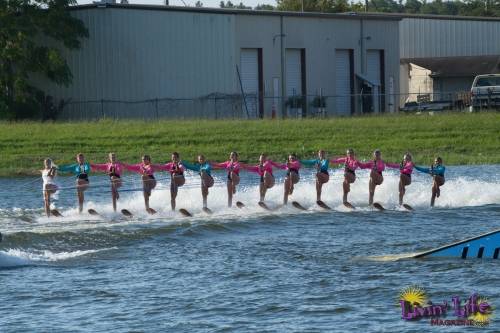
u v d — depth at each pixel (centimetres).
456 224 6719
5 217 7238
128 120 13388
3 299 4728
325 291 4750
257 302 4575
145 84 14938
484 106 14675
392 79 18088
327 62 16938
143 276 5169
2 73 14825
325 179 7550
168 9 15000
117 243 6122
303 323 4222
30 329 4225
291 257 5594
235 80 15538
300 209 7506
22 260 5581
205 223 6756
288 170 7550
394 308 4425
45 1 14788
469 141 11894
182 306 4538
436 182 7600
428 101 16662
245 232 6494
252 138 11912
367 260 5469
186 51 15150
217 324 4238
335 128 12444
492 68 18788
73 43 14850
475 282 4859
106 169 7462
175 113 15012
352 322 4222
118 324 4275
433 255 5497
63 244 6100
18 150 11494
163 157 11144
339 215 7188
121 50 14962
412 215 7156
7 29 14550
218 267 5353
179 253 5781
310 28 16650
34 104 14938
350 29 17300
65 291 4862
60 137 11950
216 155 11294
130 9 14900
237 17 15550
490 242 5459
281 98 15525
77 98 15312
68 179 9950
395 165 7594
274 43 16112
